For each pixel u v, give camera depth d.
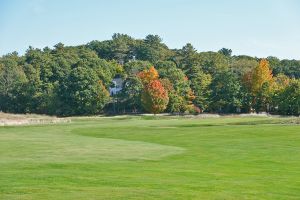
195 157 30.30
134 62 159.88
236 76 132.62
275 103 116.88
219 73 135.62
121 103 131.38
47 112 127.31
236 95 124.44
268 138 44.53
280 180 20.36
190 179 20.17
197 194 16.45
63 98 127.56
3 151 33.22
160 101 116.06
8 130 62.16
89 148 35.75
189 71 145.75
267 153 32.75
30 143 40.34
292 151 33.88
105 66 146.38
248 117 97.19
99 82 127.81
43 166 24.28
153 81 118.25
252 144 39.38
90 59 148.00
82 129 62.91
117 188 17.41
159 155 31.17
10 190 16.77
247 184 19.03
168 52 197.62
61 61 148.25
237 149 35.59
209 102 126.56
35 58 157.62
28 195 15.88
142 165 25.52
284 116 104.88
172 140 44.88
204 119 87.31
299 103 109.50
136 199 15.42
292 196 16.56
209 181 19.69
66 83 127.88
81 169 23.16
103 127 66.38
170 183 18.83
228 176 21.47
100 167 24.05
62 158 28.72
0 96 134.50
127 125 70.31
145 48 196.25
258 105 126.69
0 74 140.88
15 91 131.00
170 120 85.81
